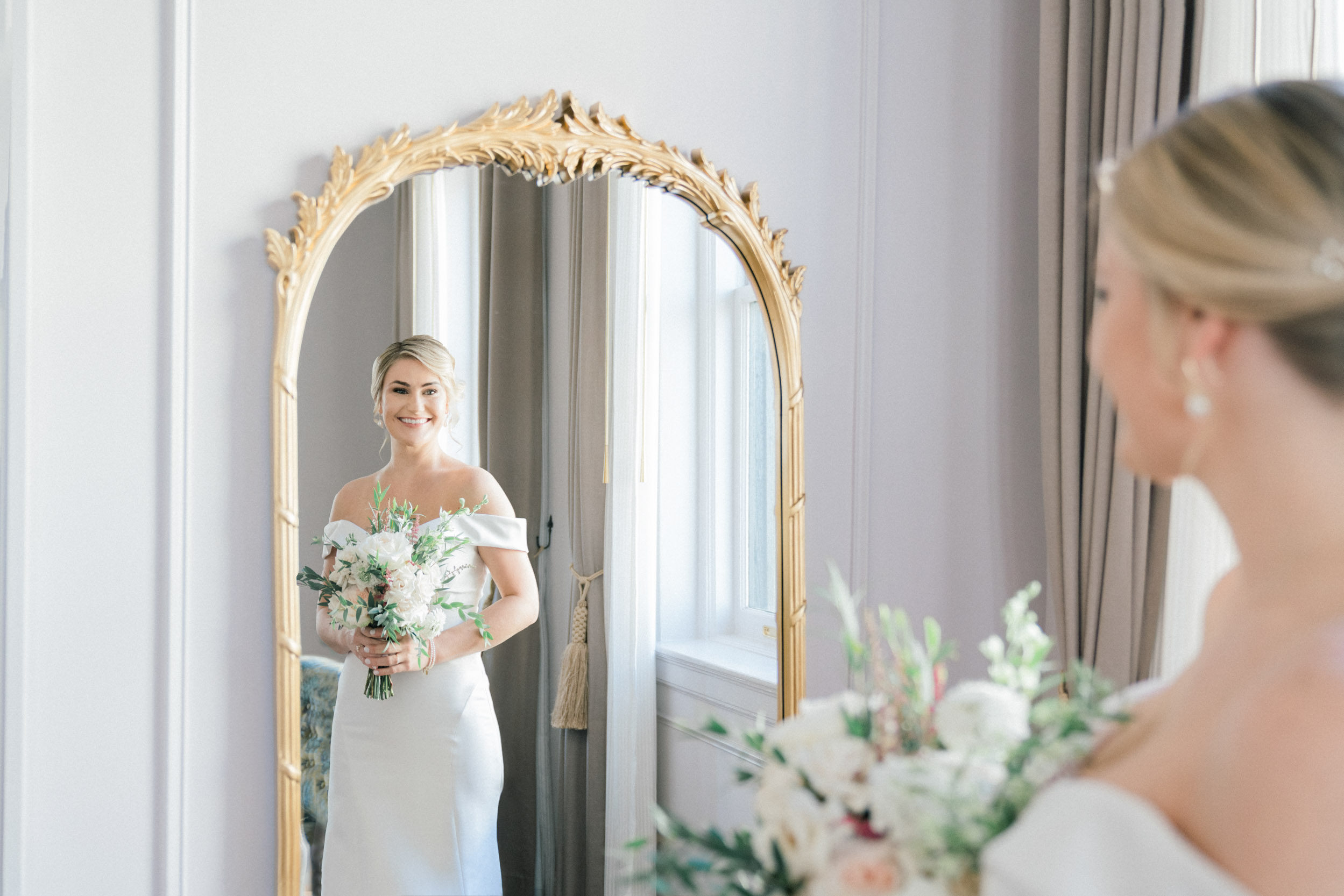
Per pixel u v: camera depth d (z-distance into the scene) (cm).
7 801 142
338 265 161
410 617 165
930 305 212
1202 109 76
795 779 87
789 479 193
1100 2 198
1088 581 198
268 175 159
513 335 175
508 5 175
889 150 208
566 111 177
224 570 156
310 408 159
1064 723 80
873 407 207
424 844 167
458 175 171
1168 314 73
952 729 85
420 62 169
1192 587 186
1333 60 165
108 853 148
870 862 79
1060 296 205
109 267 149
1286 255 67
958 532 213
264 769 158
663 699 186
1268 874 61
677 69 189
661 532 186
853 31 205
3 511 142
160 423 152
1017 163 218
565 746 178
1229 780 64
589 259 180
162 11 152
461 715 170
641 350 184
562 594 179
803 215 200
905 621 96
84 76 147
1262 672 67
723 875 90
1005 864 71
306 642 159
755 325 193
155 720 151
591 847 179
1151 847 67
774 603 194
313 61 162
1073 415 200
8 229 142
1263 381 70
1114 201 78
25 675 143
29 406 143
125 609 149
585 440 180
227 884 156
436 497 169
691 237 189
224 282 156
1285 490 70
